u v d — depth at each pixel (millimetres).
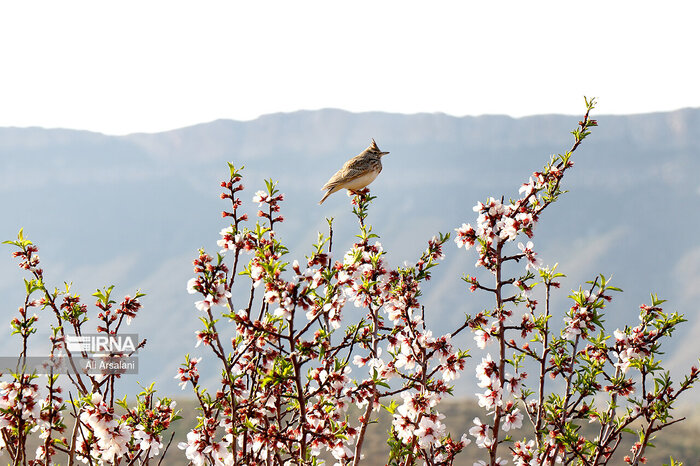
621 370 7887
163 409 7449
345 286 7641
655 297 8102
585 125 8484
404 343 7730
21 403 7039
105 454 7121
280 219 7543
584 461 7973
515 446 8141
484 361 7867
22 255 7426
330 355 7438
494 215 8047
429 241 8047
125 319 7598
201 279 6844
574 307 7938
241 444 7867
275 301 6523
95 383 7453
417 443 7781
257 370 7227
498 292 7934
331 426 7477
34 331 7219
